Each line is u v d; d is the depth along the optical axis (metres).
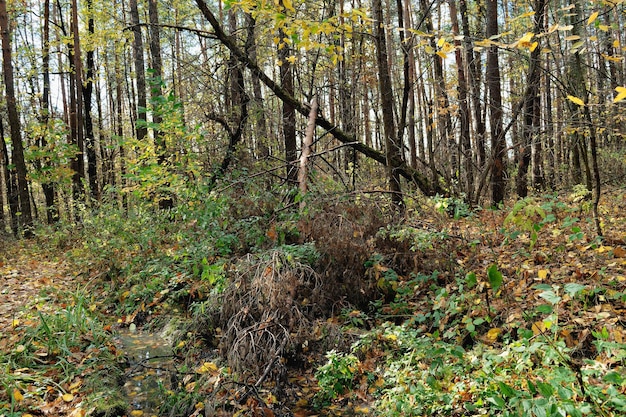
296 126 10.81
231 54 9.37
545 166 16.20
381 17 7.38
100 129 22.83
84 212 10.75
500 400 2.70
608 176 12.47
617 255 5.08
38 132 14.44
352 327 5.11
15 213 14.10
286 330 4.55
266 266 5.11
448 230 6.16
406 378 3.73
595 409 2.57
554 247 5.70
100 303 6.89
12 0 16.44
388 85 7.62
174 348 5.38
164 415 4.02
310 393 4.25
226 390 4.04
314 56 11.13
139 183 10.53
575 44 3.49
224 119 10.20
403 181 10.70
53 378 4.41
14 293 6.95
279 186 7.51
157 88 9.80
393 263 5.93
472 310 4.59
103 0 16.88
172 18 16.89
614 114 8.31
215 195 7.30
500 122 10.09
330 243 5.60
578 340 3.66
